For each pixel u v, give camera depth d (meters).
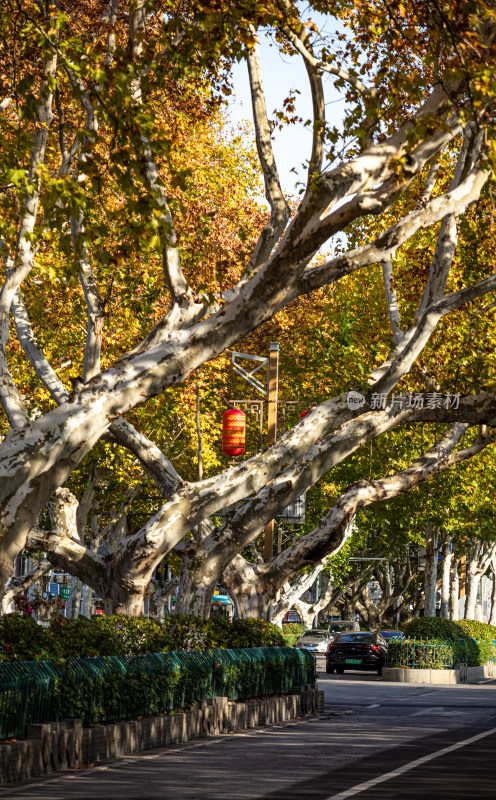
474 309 23.70
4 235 14.16
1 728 12.20
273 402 27.70
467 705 25.41
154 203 12.82
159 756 14.43
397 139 14.97
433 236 24.73
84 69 12.84
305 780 12.17
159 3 18.12
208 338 15.45
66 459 15.02
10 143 13.62
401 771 13.02
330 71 15.50
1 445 14.73
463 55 14.09
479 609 96.44
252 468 20.09
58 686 13.44
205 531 22.52
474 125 17.25
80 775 12.45
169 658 16.81
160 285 23.14
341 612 76.31
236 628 21.28
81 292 27.91
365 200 14.71
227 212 32.22
